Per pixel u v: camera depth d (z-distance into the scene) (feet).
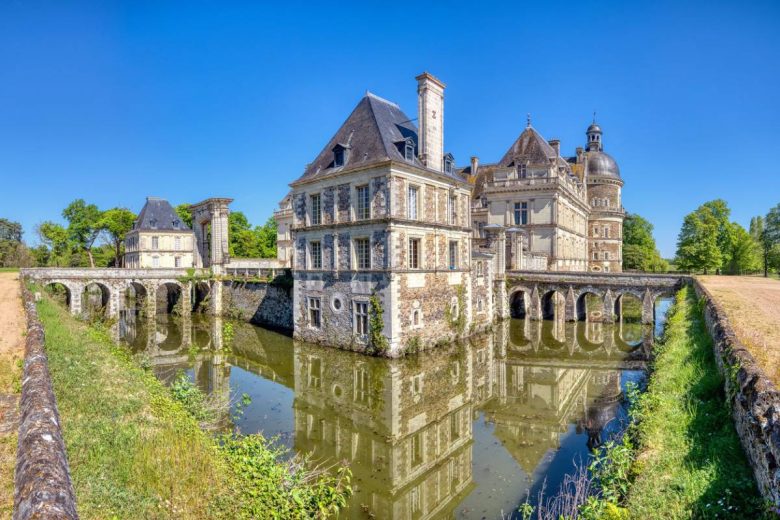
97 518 22.27
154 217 228.84
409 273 89.76
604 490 27.58
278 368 85.20
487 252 134.92
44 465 18.58
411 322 90.89
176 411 40.45
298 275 107.24
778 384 32.68
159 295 173.47
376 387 72.79
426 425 57.98
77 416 34.01
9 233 280.92
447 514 37.29
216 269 157.38
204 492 27.32
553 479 42.68
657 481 26.99
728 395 33.40
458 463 47.01
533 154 176.35
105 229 246.27
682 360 49.03
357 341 92.94
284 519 27.71
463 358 92.32
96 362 49.03
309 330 104.47
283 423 57.67
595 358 93.35
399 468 46.16
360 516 37.47
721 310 53.98
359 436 54.19
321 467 45.93
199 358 94.73
